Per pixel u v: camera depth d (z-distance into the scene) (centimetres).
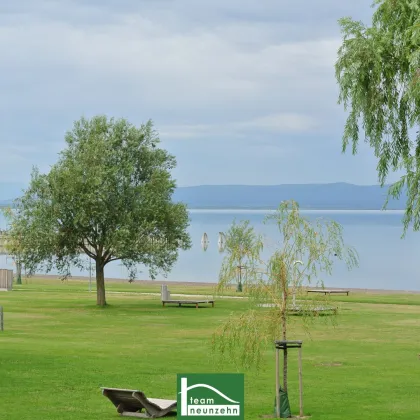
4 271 8925
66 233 6725
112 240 6606
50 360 3638
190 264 16050
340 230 2516
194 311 6469
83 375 3250
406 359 3847
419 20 3228
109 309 6619
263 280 2494
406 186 3156
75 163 6744
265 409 2645
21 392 2892
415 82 3206
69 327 5266
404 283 12031
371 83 3503
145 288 9575
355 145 3538
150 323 5556
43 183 6669
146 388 2994
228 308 6725
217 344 4212
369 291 9494
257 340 2494
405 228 3164
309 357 3897
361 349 4219
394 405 2720
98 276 6900
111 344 4331
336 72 3544
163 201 6938
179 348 4169
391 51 3500
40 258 6725
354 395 2906
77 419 2447
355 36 3547
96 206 6575
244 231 7581
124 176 6762
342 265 15738
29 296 8031
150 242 6825
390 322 5622
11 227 6806
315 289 9138
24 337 4644
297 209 2495
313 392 2969
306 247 2469
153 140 7050
